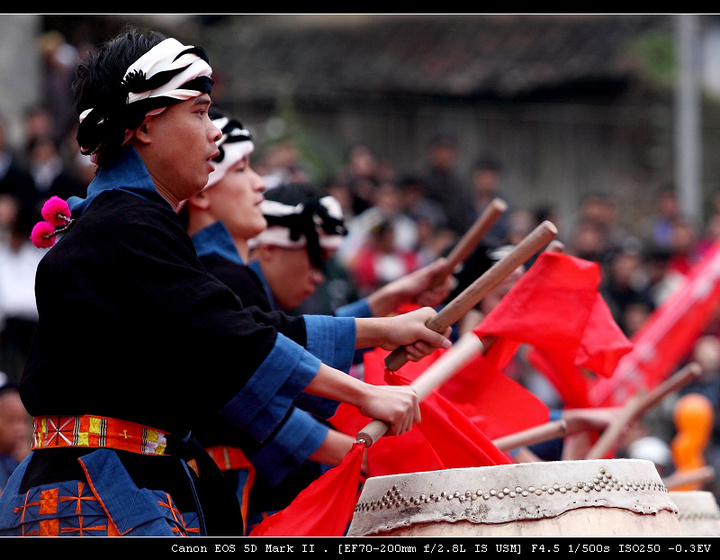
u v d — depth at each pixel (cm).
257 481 905
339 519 682
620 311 2412
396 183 2723
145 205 650
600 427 1002
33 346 659
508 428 796
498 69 3838
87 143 669
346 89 3691
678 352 1233
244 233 885
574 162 3769
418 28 4125
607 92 3875
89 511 623
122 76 659
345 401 657
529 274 745
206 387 643
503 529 625
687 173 3397
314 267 987
